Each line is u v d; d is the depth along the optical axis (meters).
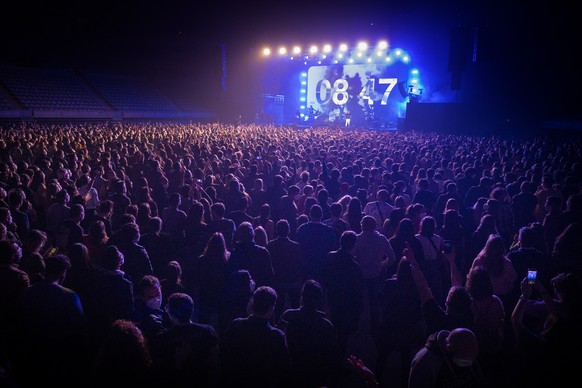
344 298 5.12
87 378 3.77
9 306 3.98
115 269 4.43
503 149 17.42
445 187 9.13
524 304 3.92
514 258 5.30
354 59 44.78
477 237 6.76
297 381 3.84
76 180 9.89
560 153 15.41
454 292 3.96
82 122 40.00
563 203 8.67
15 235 5.83
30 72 41.06
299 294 5.89
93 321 4.31
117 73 49.41
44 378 3.70
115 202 7.89
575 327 3.27
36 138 18.47
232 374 3.47
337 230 6.74
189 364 3.36
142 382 2.71
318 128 37.75
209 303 5.36
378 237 5.89
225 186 10.01
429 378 3.05
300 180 11.09
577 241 5.14
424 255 5.70
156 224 6.08
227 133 25.70
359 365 3.26
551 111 35.19
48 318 3.71
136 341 2.74
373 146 19.16
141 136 22.28
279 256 5.71
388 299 4.77
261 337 3.46
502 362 4.73
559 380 3.23
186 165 12.09
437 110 32.94
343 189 9.68
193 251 6.55
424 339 4.86
